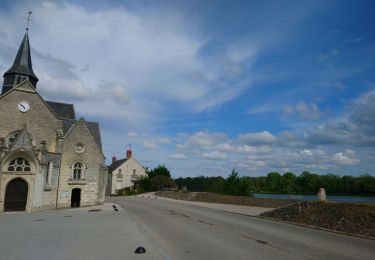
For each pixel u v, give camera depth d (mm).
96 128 41031
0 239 13281
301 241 12852
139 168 78125
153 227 17438
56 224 18562
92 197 33969
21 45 34562
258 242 12656
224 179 48156
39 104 31016
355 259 9844
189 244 12289
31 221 20219
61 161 32188
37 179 27688
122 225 18031
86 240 13055
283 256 10211
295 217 19094
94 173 34219
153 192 66250
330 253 10648
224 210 28094
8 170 26859
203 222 19516
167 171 78875
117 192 73438
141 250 10656
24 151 27203
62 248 11375
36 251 10844
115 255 10234
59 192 31609
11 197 26875
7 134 29203
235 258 9945
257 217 22359
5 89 33281
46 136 31109
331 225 16062
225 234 14734
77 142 33438
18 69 33031
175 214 25000
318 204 18297
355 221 15016
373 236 13484
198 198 43250
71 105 41156
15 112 29812
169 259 9680
